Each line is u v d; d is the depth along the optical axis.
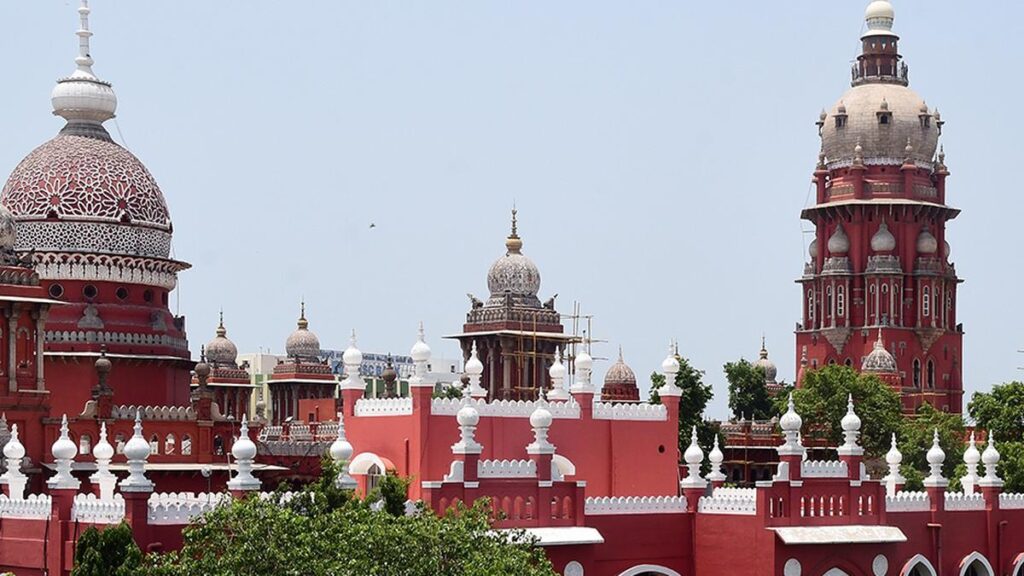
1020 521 127.31
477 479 103.56
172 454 123.75
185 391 141.88
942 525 121.38
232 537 81.00
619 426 123.25
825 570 114.19
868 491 116.94
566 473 119.69
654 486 124.69
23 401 117.06
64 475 93.81
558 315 174.62
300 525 80.25
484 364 171.25
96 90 140.62
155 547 89.75
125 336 135.25
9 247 121.62
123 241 136.38
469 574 80.50
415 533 82.06
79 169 136.62
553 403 122.00
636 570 111.81
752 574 111.75
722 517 113.69
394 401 114.69
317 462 133.25
